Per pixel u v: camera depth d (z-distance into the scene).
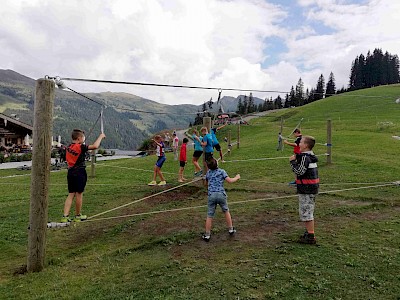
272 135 34.38
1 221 8.66
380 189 9.88
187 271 5.25
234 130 47.44
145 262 5.77
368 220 7.34
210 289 4.68
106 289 4.93
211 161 6.75
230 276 5.00
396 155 16.45
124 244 6.73
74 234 7.51
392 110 50.62
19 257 6.50
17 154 36.84
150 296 4.61
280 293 4.48
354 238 6.32
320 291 4.50
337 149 19.41
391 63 120.00
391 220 7.27
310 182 6.10
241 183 11.72
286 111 70.69
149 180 13.95
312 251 5.77
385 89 72.38
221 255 5.81
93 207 9.67
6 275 5.73
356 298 4.34
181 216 8.23
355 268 5.10
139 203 9.78
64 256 6.32
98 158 36.31
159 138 11.96
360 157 15.75
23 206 10.31
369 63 116.38
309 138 6.21
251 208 8.57
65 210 6.68
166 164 19.08
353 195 9.28
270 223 7.39
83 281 5.26
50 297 4.84
